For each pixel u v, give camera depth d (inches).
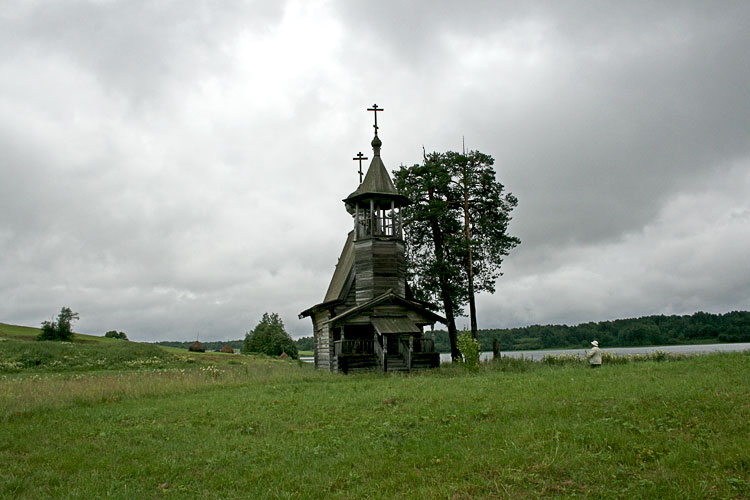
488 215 1524.4
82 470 391.9
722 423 396.5
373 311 1209.4
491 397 574.6
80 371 1567.4
